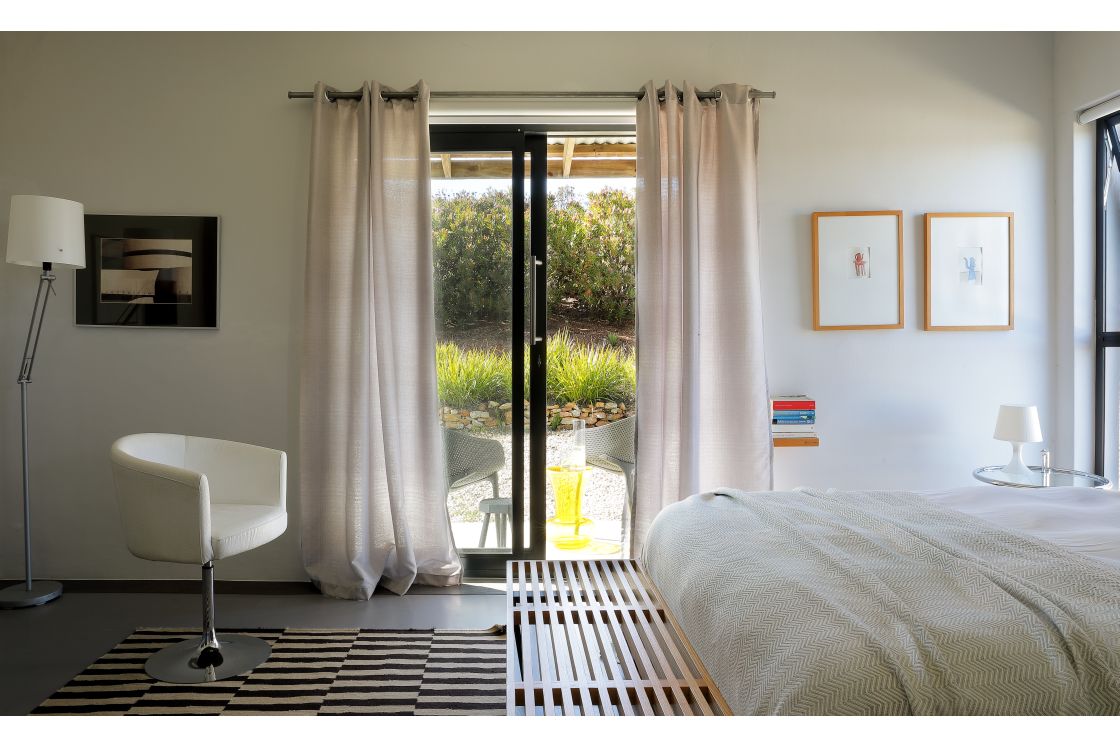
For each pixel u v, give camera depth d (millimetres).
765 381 3242
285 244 3348
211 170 3342
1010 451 3445
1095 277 3342
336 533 3209
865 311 3404
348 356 3230
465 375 3502
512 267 3465
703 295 3303
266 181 3346
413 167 3250
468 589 3270
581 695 1460
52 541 3361
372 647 2631
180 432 3365
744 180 3238
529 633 1794
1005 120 3416
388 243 3203
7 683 2324
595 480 3795
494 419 3504
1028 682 1143
